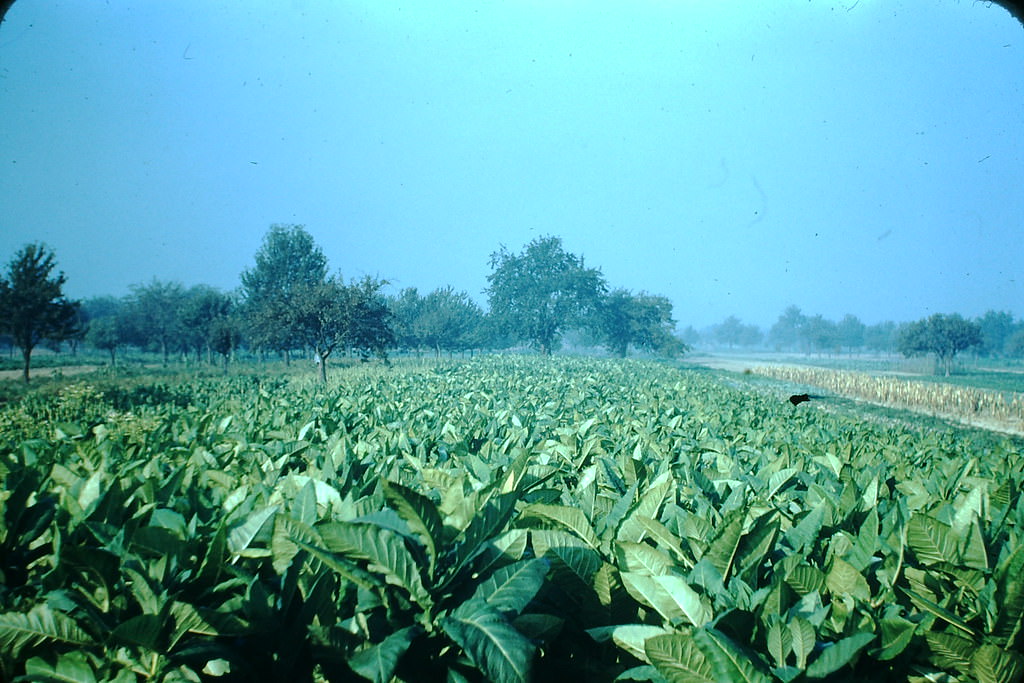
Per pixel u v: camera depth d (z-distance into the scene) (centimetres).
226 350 4600
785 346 19675
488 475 462
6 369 5134
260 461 559
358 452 589
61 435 678
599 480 483
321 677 249
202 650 243
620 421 949
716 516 362
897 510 349
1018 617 255
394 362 4809
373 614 262
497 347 8081
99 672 261
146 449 591
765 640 252
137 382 3092
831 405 3164
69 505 335
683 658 237
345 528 259
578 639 292
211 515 354
